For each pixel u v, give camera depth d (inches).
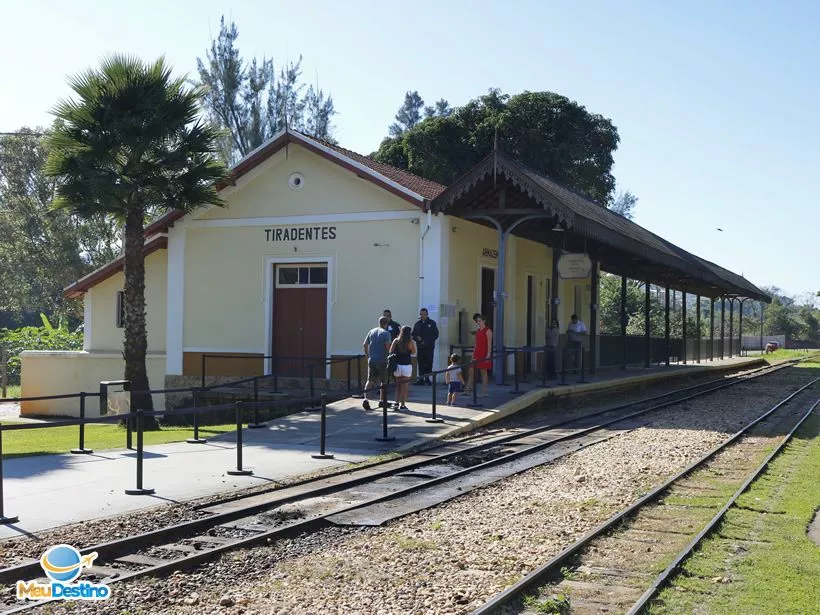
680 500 419.2
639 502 400.2
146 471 476.7
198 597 267.9
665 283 1473.9
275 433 633.0
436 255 848.3
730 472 503.2
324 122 1910.7
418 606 260.8
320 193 909.8
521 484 460.1
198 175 801.6
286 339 928.3
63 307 2190.0
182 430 745.0
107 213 795.4
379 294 876.6
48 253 2020.2
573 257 882.8
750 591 271.7
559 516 383.6
